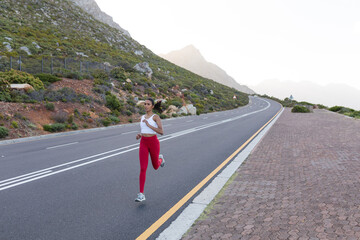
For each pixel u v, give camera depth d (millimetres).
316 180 5461
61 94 22703
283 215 3744
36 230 3574
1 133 13547
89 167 7285
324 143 10461
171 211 4234
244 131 16359
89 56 55562
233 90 114750
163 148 10359
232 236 3186
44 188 5453
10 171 6930
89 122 20531
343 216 3586
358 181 5203
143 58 88625
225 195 4809
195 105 48969
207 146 10812
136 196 4969
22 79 21422
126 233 3484
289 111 48031
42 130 16438
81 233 3486
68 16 86438
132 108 28578
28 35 53875
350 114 30016
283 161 7469
